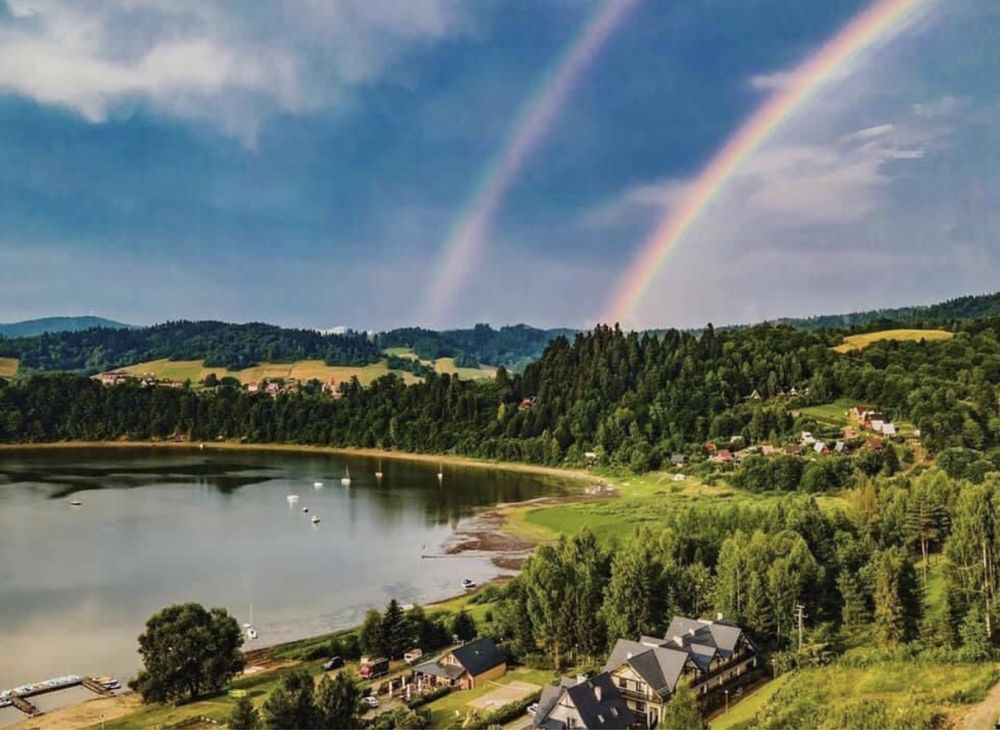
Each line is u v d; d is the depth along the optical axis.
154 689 109.31
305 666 125.31
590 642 120.88
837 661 112.56
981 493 151.00
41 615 151.00
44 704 111.81
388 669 123.38
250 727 90.25
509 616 128.75
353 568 190.50
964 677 103.19
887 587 117.62
